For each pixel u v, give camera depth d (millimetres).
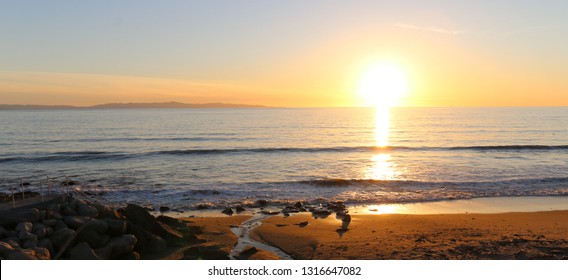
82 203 14266
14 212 12688
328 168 34938
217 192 24766
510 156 41688
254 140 62000
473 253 13070
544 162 37219
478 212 20047
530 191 24719
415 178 29734
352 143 57875
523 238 14711
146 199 23266
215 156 41750
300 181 27906
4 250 10555
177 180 29406
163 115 179000
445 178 29531
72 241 12000
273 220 18250
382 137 67938
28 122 109375
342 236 15445
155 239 13695
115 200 23000
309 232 16078
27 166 36031
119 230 12953
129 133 72625
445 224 17219
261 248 14406
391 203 22203
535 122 106688
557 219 18172
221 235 15648
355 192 24828
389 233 15805
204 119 135125
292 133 76312
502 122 108188
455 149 48000
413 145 53969
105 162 37938
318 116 173875
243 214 19750
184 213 20203
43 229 12180
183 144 55219
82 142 57312
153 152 43625
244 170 33750
